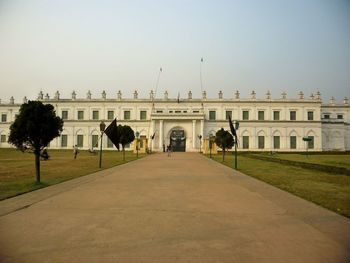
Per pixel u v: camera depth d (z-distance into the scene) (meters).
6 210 9.09
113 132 30.89
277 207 9.64
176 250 5.86
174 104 78.31
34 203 10.13
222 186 14.27
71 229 7.18
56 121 15.98
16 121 15.40
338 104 83.62
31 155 46.06
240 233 6.93
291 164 29.08
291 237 6.66
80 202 10.33
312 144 76.00
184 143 75.62
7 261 5.34
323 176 18.52
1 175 18.34
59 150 73.62
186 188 13.59
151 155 50.03
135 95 80.06
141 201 10.53
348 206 9.75
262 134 76.38
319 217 8.40
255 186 14.29
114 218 8.20
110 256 5.56
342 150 76.62
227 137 37.75
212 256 5.57
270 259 5.45
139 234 6.82
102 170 21.95
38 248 5.96
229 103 78.06
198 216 8.45
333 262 5.35
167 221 7.91
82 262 5.30
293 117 77.44
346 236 6.74
